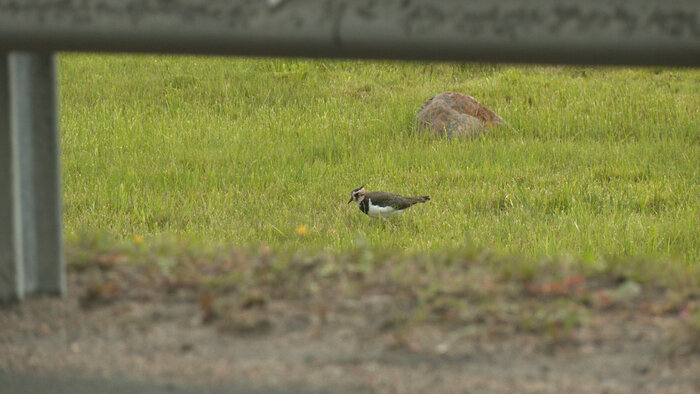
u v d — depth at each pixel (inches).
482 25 301.7
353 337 345.1
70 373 321.7
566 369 315.9
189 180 1172.5
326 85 1772.9
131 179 1181.1
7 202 369.4
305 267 418.9
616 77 1787.6
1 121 359.9
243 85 1747.0
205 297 367.9
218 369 322.0
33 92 371.2
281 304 375.6
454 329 349.1
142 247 459.5
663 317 354.6
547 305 367.2
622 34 296.2
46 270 386.0
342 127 1478.8
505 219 992.9
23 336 351.9
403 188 1147.3
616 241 887.1
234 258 438.6
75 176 1197.1
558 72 1844.2
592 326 347.9
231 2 311.9
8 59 352.8
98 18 318.0
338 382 309.6
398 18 305.4
